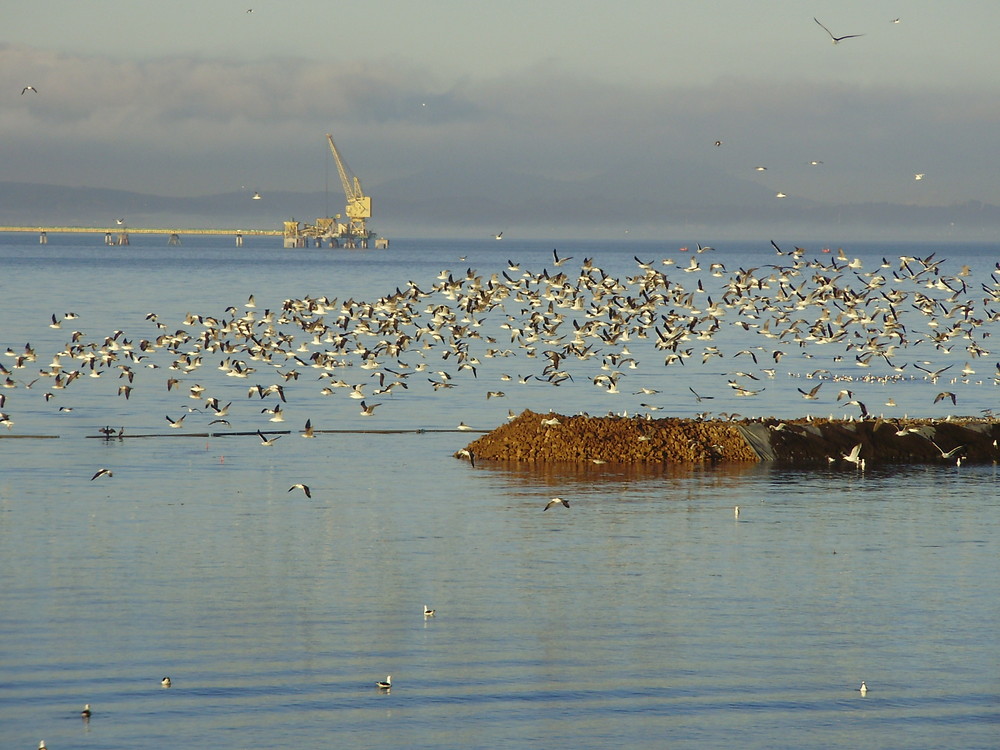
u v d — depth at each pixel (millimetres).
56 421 70125
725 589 39844
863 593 39531
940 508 50844
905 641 35594
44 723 29578
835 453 61000
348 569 41312
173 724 29672
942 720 30797
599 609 37781
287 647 34375
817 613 37656
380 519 47875
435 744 28969
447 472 57062
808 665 33781
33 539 44125
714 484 54938
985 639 35781
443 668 33219
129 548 43281
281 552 43156
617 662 33781
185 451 61531
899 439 62219
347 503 50438
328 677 32500
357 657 33812
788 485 54938
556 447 60188
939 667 33812
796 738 29703
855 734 29922
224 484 53844
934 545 45125
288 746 28719
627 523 47688
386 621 36500
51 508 48719
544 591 39344
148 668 32750
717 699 31703
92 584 39188
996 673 33469
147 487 52938
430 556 42969
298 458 60156
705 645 35094
